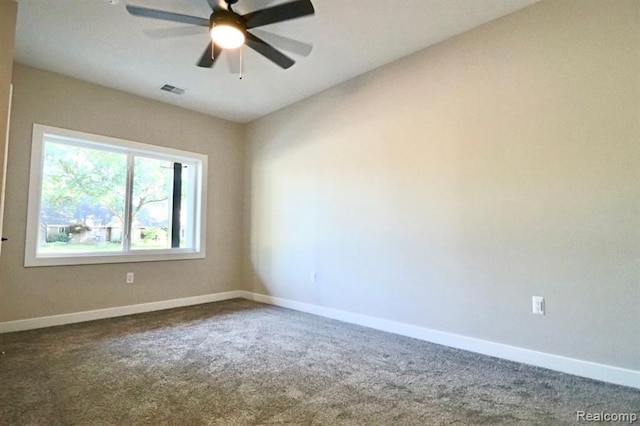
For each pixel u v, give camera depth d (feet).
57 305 11.78
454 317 9.90
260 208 16.37
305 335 10.80
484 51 9.55
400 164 11.32
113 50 10.56
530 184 8.68
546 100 8.48
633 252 7.29
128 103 13.64
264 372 7.93
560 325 8.13
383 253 11.64
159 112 14.52
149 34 9.48
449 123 10.21
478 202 9.55
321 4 8.65
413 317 10.78
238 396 6.76
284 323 12.20
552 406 6.42
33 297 11.33
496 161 9.26
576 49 8.09
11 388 6.98
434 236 10.42
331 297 13.14
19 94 11.24
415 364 8.48
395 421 5.90
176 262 14.85
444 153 10.28
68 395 6.72
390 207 11.53
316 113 14.02
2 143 8.13
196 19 7.68
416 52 10.99
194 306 14.84
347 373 7.91
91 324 11.85
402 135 11.30
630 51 7.45
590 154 7.85
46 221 11.91
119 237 13.52
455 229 9.98
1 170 8.12
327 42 10.38
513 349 8.79
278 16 7.47
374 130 12.07
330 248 13.28
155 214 14.64
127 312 13.37
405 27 9.67
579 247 7.93
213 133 16.30
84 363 8.33
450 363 8.56
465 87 9.90
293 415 6.07
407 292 10.97
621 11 7.56
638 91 7.34
